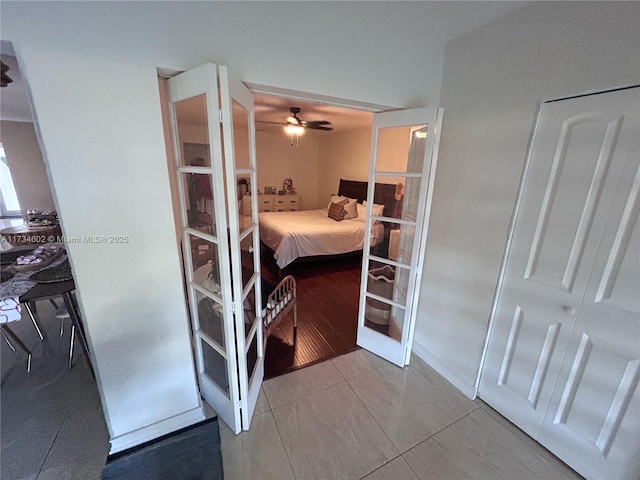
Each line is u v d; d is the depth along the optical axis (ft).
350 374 7.27
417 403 6.39
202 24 4.24
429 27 5.56
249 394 5.64
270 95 5.45
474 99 5.78
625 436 4.27
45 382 6.70
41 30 3.41
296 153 22.80
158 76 4.41
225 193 4.18
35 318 8.27
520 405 5.67
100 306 4.45
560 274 4.78
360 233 14.61
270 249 14.79
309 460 5.09
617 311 4.16
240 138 5.19
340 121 15.26
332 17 5.07
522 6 4.77
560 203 4.66
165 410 5.43
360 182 17.67
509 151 5.25
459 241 6.43
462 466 5.04
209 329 5.76
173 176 5.07
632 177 3.87
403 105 6.28
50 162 3.75
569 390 4.87
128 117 4.04
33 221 12.53
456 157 6.29
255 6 4.51
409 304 6.94
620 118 3.90
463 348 6.63
